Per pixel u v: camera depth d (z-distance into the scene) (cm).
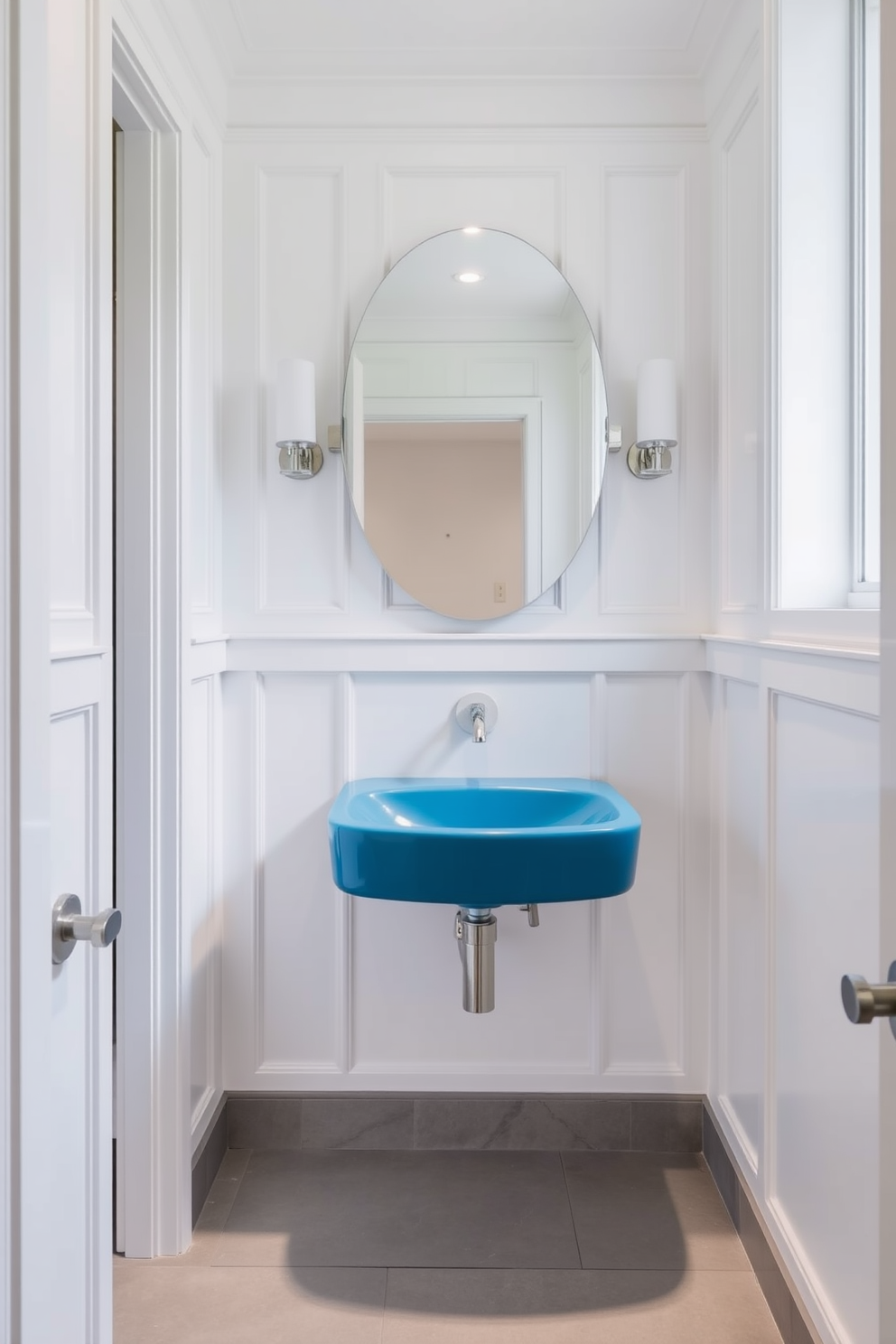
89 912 125
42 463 79
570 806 203
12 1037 74
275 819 218
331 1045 219
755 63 180
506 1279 173
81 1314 118
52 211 117
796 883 156
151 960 180
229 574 217
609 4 190
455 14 193
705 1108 213
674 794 217
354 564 218
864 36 164
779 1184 164
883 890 65
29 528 77
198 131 195
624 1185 203
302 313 216
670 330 216
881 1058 65
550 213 215
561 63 209
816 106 167
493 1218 191
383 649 214
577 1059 219
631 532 218
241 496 216
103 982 123
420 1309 165
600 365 212
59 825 117
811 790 149
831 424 168
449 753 217
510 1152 217
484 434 213
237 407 216
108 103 132
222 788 216
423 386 213
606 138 214
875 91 164
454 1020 219
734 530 199
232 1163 212
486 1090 218
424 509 214
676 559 218
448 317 213
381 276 216
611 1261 178
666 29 199
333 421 217
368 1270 175
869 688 123
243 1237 185
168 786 181
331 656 214
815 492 168
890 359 64
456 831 165
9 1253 74
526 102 214
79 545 126
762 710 170
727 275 203
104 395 131
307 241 216
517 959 219
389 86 213
